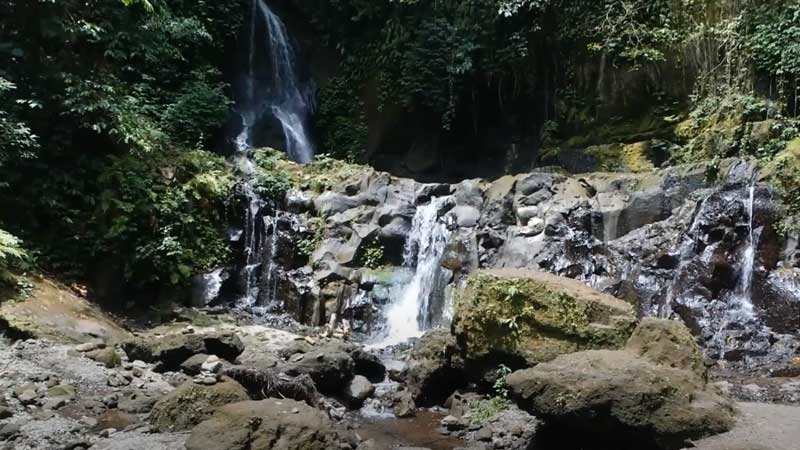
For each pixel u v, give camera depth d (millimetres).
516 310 6254
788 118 10953
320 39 17797
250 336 8977
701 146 11430
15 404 5504
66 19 10719
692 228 9555
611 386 4707
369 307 10578
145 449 4652
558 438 5223
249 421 4688
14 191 9820
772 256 9180
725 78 11977
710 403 4746
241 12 16109
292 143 16422
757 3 11750
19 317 7484
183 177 11344
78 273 10031
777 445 4324
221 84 14430
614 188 10664
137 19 12234
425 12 15719
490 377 6422
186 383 5434
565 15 13672
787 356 8016
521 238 10266
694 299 9023
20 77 10203
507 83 14789
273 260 11305
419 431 6051
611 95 13336
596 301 6082
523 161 14680
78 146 10781
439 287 10430
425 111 15633
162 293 10508
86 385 6160
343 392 6930
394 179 12086
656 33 12742
